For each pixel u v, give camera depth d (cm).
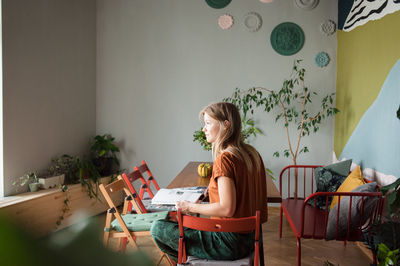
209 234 161
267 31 423
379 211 203
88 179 391
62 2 389
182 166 446
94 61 454
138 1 446
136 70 450
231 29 430
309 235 225
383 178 268
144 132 452
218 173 151
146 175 454
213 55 434
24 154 336
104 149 431
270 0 350
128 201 246
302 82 419
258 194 173
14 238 14
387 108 262
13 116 322
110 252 19
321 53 413
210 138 166
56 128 383
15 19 322
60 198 342
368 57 307
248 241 162
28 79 340
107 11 452
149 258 21
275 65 424
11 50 318
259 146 430
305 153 423
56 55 381
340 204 221
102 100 459
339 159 391
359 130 328
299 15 418
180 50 440
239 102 402
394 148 248
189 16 437
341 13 394
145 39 446
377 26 287
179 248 156
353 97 350
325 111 418
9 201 296
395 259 115
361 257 276
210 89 436
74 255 17
